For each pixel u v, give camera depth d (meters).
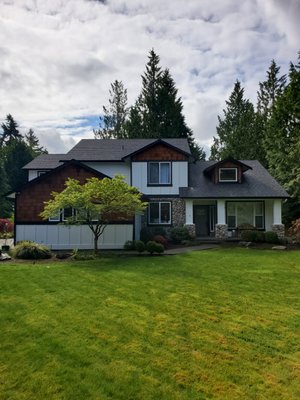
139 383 4.24
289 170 30.00
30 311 7.00
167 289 8.89
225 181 23.11
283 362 4.84
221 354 5.06
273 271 11.41
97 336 5.67
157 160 22.73
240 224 23.03
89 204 14.89
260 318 6.65
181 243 20.30
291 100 31.19
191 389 4.13
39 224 19.03
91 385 4.19
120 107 50.19
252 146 38.38
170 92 44.59
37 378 4.34
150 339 5.57
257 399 3.94
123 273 11.05
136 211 16.19
